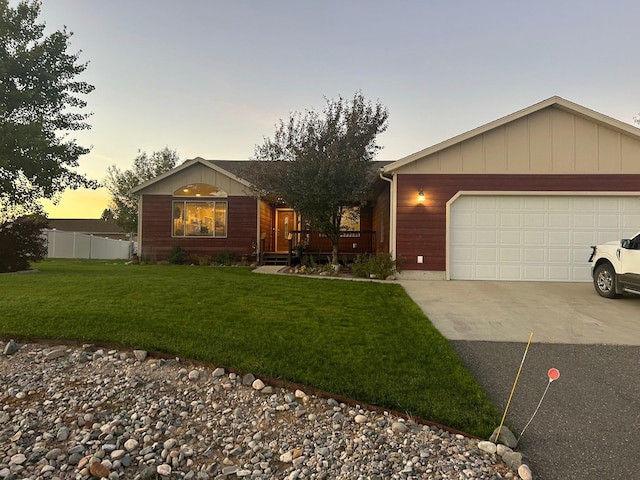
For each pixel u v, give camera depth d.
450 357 4.11
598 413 3.07
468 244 10.30
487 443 2.58
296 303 6.59
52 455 2.55
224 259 14.89
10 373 3.74
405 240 10.42
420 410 2.98
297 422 2.98
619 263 7.46
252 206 15.41
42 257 11.69
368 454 2.55
